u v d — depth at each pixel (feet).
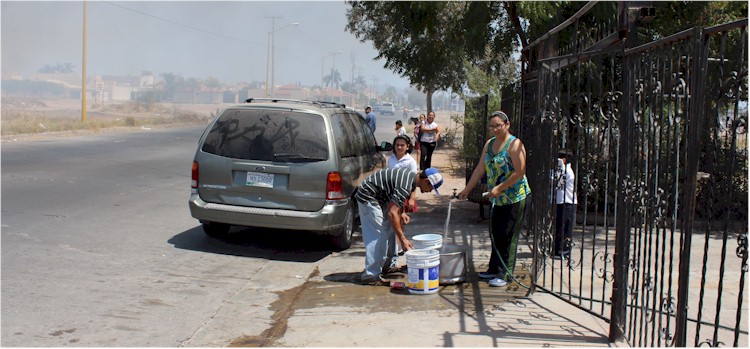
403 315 19.93
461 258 23.41
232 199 28.30
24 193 40.88
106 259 26.43
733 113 11.77
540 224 22.22
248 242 30.71
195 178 28.86
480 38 39.86
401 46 48.80
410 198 24.07
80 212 35.68
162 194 43.80
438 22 42.55
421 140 60.13
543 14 32.22
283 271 26.02
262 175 27.96
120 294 22.00
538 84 22.52
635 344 16.35
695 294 20.93
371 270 24.09
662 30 37.06
